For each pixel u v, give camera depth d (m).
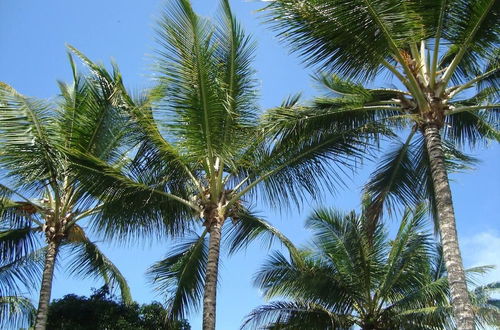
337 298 16.52
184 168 12.24
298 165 12.34
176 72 10.93
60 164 11.36
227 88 11.55
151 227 12.61
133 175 12.02
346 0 9.41
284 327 16.27
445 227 9.33
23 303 16.39
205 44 10.91
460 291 8.76
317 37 9.74
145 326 18.31
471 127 12.83
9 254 15.17
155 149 11.93
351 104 11.63
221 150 11.21
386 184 12.78
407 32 9.55
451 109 10.49
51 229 14.10
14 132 11.11
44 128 11.54
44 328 13.09
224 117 11.21
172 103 11.02
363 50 9.77
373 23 9.51
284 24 9.80
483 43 9.90
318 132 11.83
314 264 16.50
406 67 10.27
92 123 12.23
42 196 15.27
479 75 11.59
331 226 17.19
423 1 9.59
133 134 12.09
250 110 11.66
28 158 11.23
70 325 17.36
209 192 12.54
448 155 13.25
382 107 11.22
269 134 11.74
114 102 12.07
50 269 13.71
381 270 17.02
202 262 14.76
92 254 16.75
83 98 13.00
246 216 14.66
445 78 10.41
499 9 9.41
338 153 12.05
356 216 17.14
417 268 16.88
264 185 12.67
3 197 13.47
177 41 10.86
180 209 12.63
